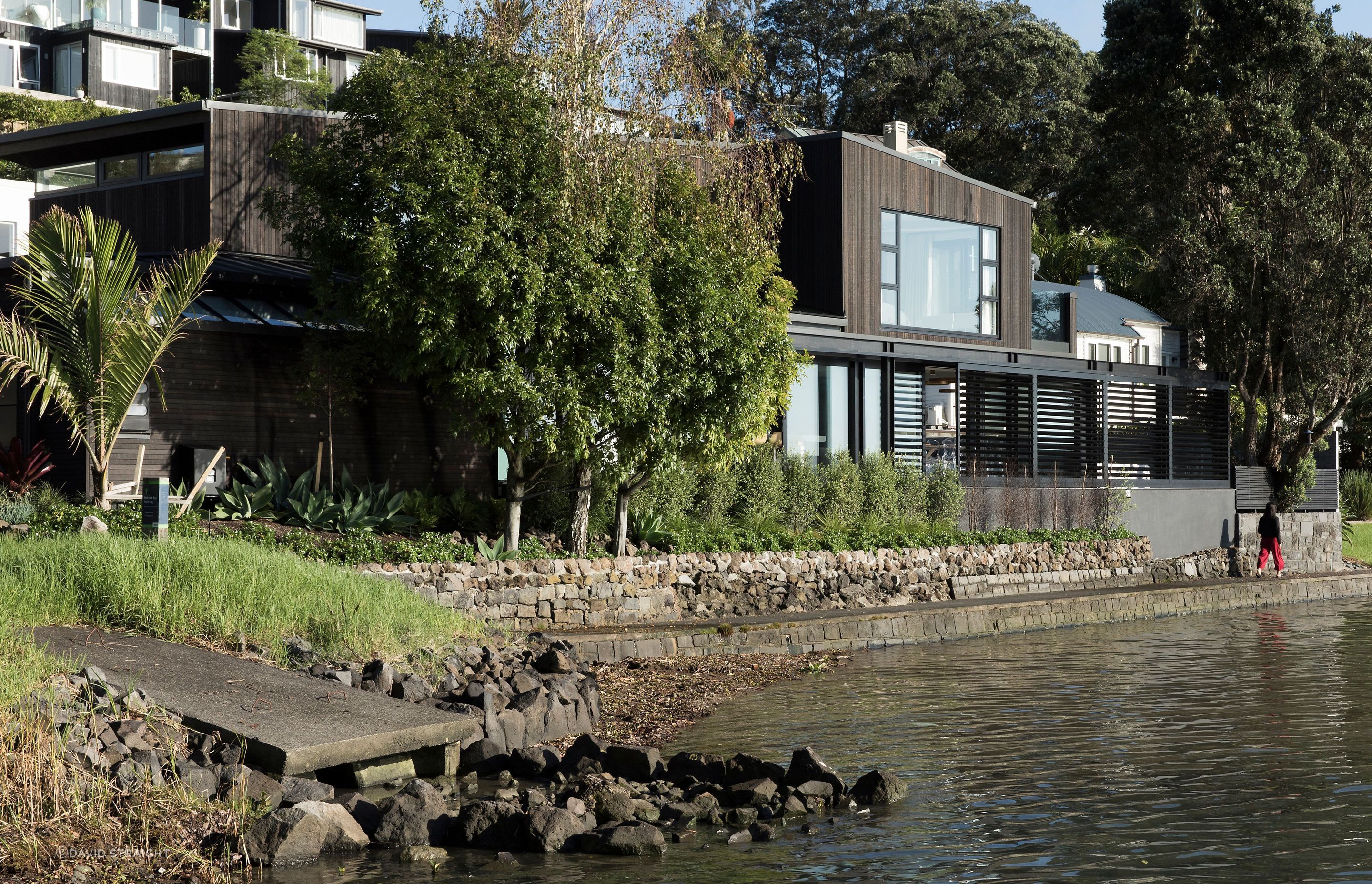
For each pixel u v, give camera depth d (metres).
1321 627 24.62
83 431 17.16
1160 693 15.60
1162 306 47.50
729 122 21.67
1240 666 18.36
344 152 19.23
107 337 16.69
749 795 9.75
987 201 32.12
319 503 19.28
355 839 8.68
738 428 19.95
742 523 23.78
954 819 9.38
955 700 15.03
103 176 25.80
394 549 17.95
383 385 21.94
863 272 28.89
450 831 8.95
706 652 18.66
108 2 66.12
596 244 18.62
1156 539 33.41
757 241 21.41
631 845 8.55
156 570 12.26
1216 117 37.78
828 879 7.90
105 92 65.38
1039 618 24.36
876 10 67.31
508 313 18.00
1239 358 38.53
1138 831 8.99
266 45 55.41
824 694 15.49
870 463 26.73
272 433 20.61
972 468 29.03
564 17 19.98
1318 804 9.76
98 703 9.30
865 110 64.12
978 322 31.91
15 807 7.93
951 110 64.94
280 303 21.23
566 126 19.44
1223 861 8.20
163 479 14.24
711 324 19.42
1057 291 39.56
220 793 8.88
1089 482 31.52
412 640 13.14
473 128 18.69
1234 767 11.16
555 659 13.97
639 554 20.98
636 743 12.36
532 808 8.84
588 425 18.39
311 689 10.75
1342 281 35.88
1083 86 64.38
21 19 65.00
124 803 8.38
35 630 10.84
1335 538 38.84
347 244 18.64
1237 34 38.50
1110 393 33.38
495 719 11.52
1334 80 38.09
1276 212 37.47
